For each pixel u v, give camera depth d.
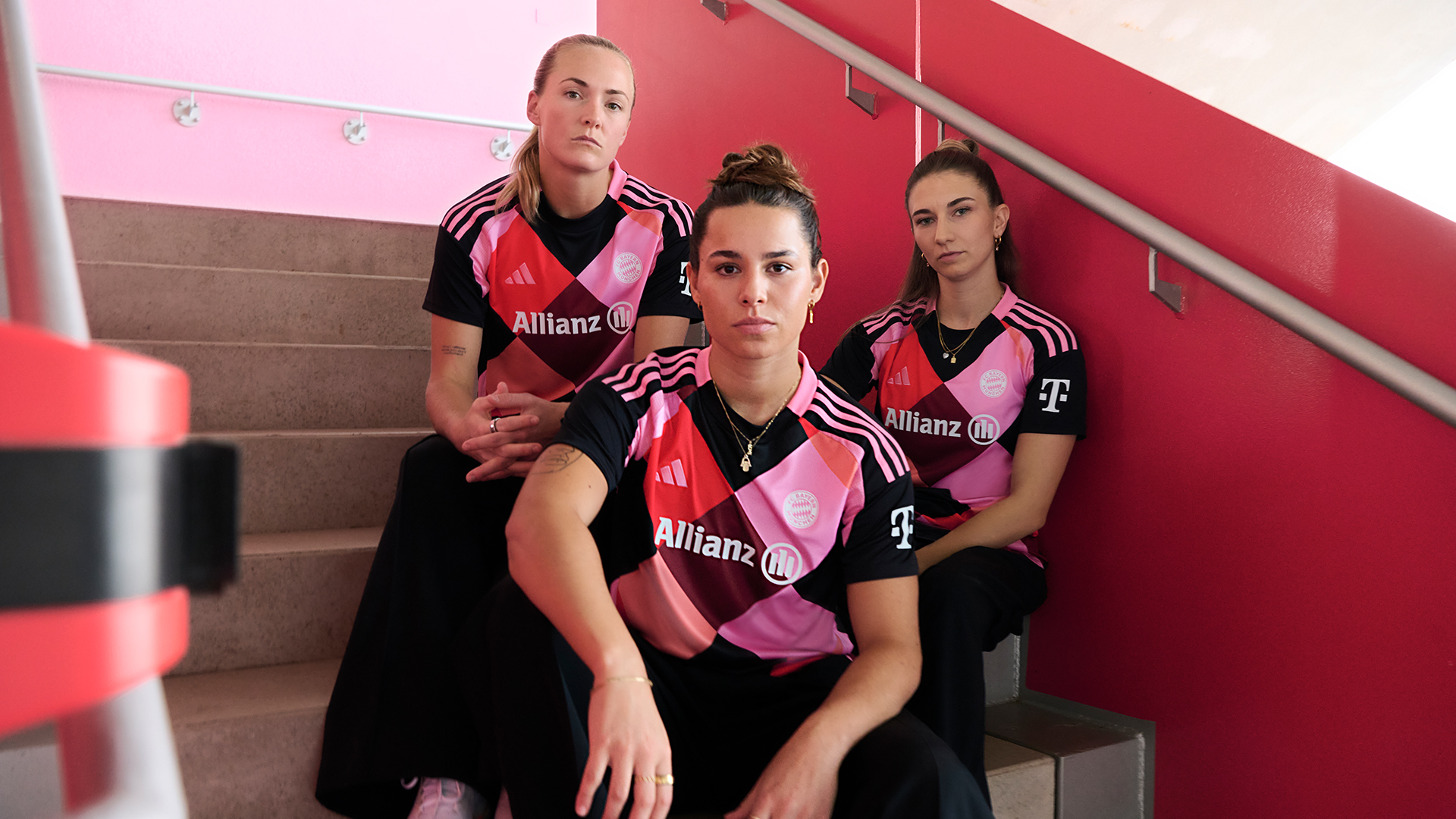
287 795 1.27
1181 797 1.58
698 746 1.20
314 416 2.04
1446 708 1.26
